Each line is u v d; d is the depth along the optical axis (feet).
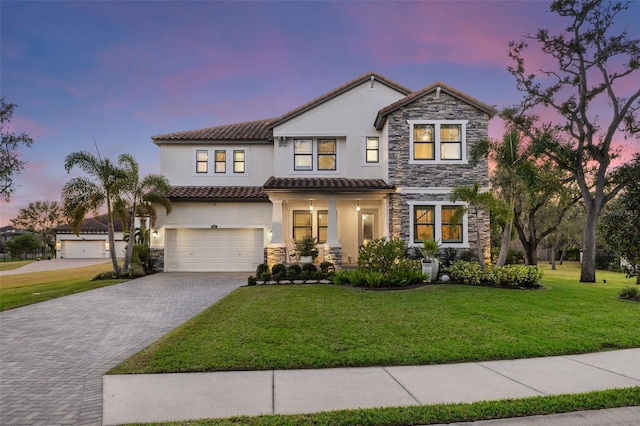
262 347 21.79
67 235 142.00
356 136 66.69
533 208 83.05
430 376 17.79
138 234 73.92
